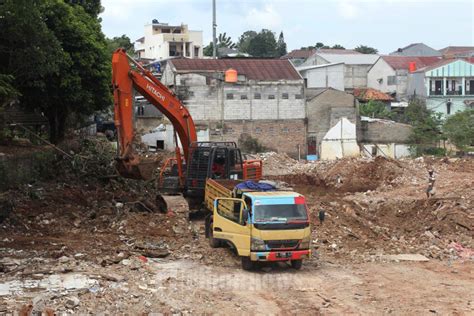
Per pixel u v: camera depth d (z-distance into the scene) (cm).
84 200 2814
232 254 2125
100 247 2130
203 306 1588
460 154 5756
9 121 3391
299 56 10275
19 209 2492
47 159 3150
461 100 6956
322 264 2083
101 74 3544
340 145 5888
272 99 5809
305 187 4269
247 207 1955
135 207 2742
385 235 2588
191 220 2650
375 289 1797
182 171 2769
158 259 2052
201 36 10588
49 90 3303
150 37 10756
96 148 3966
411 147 5853
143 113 6394
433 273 1997
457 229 2653
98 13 4391
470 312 1597
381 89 8050
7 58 2814
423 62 8044
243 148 5769
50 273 1780
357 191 4053
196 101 5678
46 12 3159
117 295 1612
